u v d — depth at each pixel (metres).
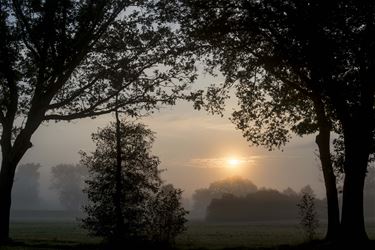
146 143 34.91
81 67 37.75
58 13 34.06
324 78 29.72
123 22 37.72
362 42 28.45
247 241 49.16
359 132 30.05
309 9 28.98
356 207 29.66
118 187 33.56
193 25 34.91
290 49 30.52
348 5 28.23
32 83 36.66
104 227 33.38
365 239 29.22
